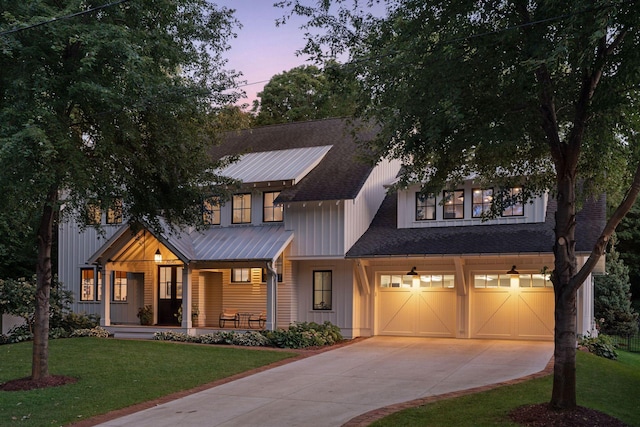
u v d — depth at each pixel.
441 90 11.16
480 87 11.56
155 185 15.71
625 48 9.85
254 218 25.12
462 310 22.31
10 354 18.80
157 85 13.98
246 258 22.19
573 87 11.72
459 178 13.45
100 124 13.84
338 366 17.06
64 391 13.84
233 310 25.25
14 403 12.82
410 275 23.16
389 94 12.13
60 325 24.31
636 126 11.95
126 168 15.03
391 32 12.45
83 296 28.02
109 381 14.91
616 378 15.12
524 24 10.42
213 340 21.53
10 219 15.91
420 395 13.26
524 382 13.86
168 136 14.80
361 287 23.83
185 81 15.21
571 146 11.17
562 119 12.55
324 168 24.98
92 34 12.35
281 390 14.14
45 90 12.58
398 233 23.45
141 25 14.62
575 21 9.55
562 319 10.95
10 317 25.84
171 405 12.88
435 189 12.94
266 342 20.88
